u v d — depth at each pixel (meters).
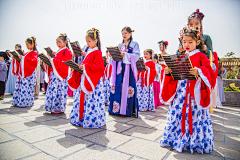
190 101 2.08
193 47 2.14
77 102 3.16
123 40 4.33
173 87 2.25
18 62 4.79
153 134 2.76
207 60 2.11
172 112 2.25
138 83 5.16
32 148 2.09
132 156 1.95
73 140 2.39
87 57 3.05
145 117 4.10
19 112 4.02
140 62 3.94
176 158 1.94
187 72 2.00
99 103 3.09
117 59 3.84
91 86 2.89
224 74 6.48
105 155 1.96
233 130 3.17
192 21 3.01
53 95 3.93
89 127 2.96
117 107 4.07
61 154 1.95
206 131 2.12
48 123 3.19
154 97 5.77
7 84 7.70
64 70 3.93
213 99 4.88
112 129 2.99
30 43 4.73
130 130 2.96
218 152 2.14
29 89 4.70
